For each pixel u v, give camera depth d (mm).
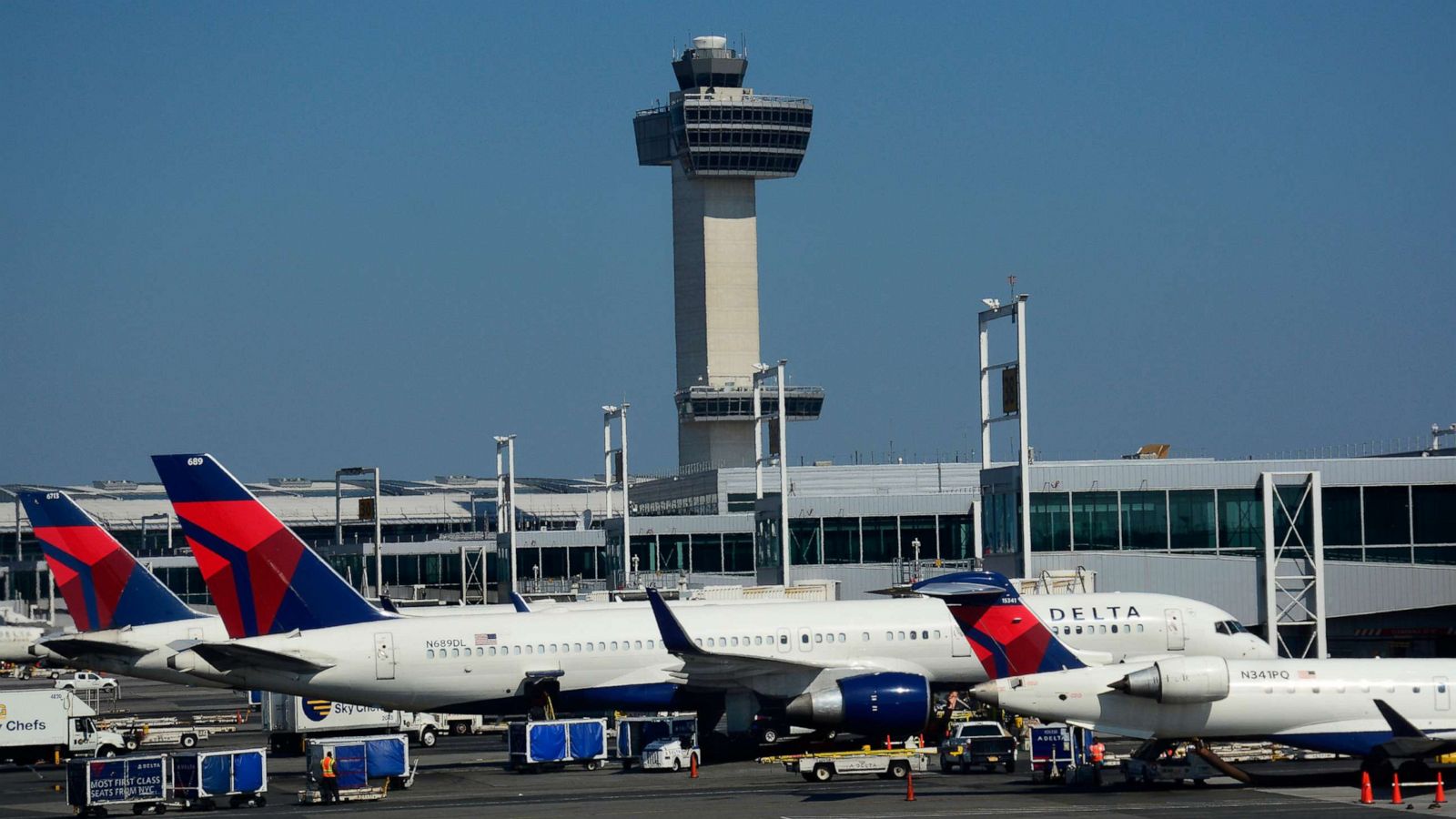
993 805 108250
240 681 135750
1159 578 185125
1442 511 191250
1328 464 190000
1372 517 190750
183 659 142500
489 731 176000
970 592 114250
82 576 154625
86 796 116438
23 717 157625
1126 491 188375
